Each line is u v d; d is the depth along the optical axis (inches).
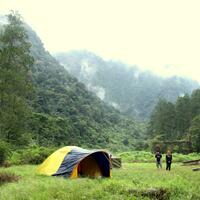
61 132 3361.2
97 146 4106.8
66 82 5674.2
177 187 565.9
